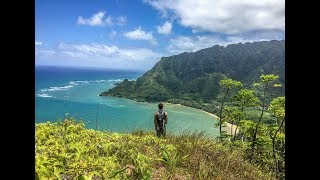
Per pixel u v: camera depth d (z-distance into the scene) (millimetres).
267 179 9539
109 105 136875
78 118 8344
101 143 7004
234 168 8836
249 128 21266
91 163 5348
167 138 9953
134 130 10703
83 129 7727
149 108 135875
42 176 4000
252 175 9070
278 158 11945
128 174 5867
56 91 192750
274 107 20906
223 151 9969
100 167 5359
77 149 5793
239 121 23578
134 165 6172
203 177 7164
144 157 6660
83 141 6707
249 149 14758
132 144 7582
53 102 131750
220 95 196500
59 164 4762
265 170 11219
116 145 6902
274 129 20297
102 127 8594
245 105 24375
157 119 10469
